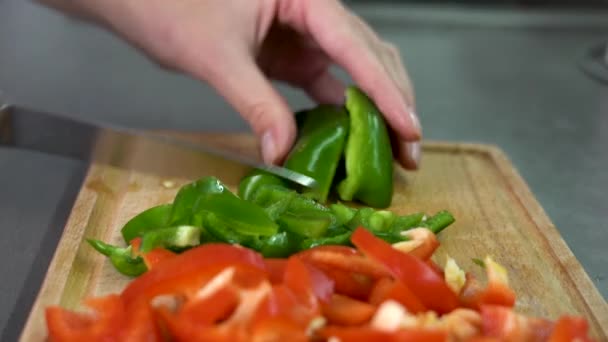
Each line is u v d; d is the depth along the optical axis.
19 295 0.43
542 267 0.44
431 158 0.56
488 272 0.39
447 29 0.88
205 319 0.36
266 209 0.45
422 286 0.38
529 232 0.48
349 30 0.52
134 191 0.50
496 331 0.37
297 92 0.72
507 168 0.54
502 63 0.79
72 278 0.42
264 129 0.50
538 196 0.54
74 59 0.76
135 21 0.55
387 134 0.51
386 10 0.93
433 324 0.36
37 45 0.79
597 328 0.40
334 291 0.40
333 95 0.63
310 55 0.61
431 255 0.44
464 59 0.80
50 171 0.54
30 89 0.68
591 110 0.68
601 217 0.51
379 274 0.40
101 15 0.58
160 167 0.52
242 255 0.38
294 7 0.53
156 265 0.39
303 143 0.51
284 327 0.35
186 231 0.42
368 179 0.50
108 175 0.51
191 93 0.70
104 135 0.51
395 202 0.51
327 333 0.36
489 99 0.70
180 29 0.52
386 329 0.36
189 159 0.51
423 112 0.67
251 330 0.35
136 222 0.45
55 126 0.51
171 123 0.64
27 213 0.49
